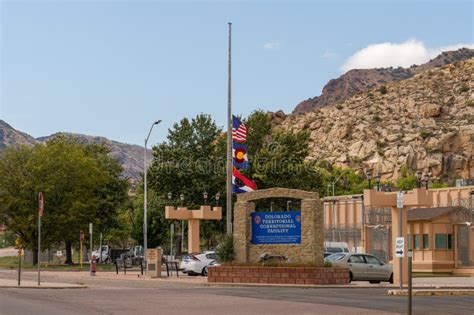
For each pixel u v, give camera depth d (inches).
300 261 1421.0
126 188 3176.7
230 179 1865.2
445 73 7696.9
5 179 2596.0
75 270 2162.9
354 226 2856.8
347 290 1230.9
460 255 2137.1
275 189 1464.1
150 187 3014.3
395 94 7421.3
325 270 1368.1
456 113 6633.9
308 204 1428.4
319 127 7106.3
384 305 916.0
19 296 1026.1
